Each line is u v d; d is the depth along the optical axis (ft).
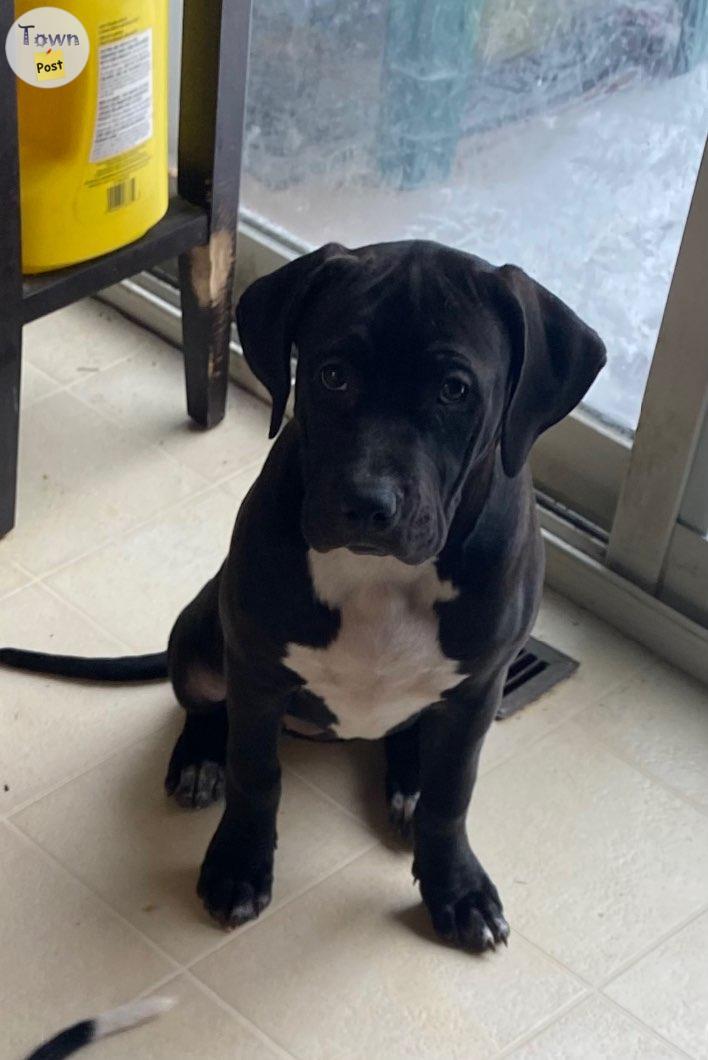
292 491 4.75
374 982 5.37
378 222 7.86
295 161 8.00
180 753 5.96
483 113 7.26
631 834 5.97
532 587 4.97
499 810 6.01
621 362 7.05
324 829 5.88
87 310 8.41
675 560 6.68
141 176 6.83
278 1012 5.24
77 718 6.21
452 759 5.28
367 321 4.28
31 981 5.28
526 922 5.61
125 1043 5.10
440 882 5.48
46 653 6.38
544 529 7.16
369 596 4.76
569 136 6.98
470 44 7.17
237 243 7.97
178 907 5.56
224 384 7.66
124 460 7.50
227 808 5.54
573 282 7.20
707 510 6.48
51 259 6.72
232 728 5.29
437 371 4.27
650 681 6.64
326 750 6.20
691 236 5.96
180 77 7.13
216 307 7.36
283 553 4.76
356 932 5.52
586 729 6.38
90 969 5.33
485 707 5.15
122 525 7.13
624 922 5.65
